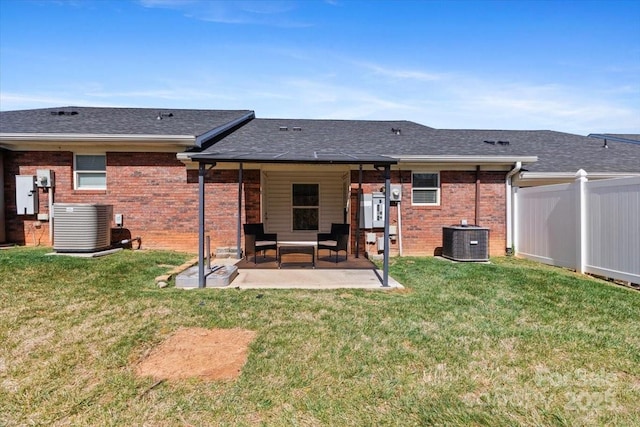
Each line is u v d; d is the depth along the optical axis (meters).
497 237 10.49
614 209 7.12
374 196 10.23
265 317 4.89
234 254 9.77
